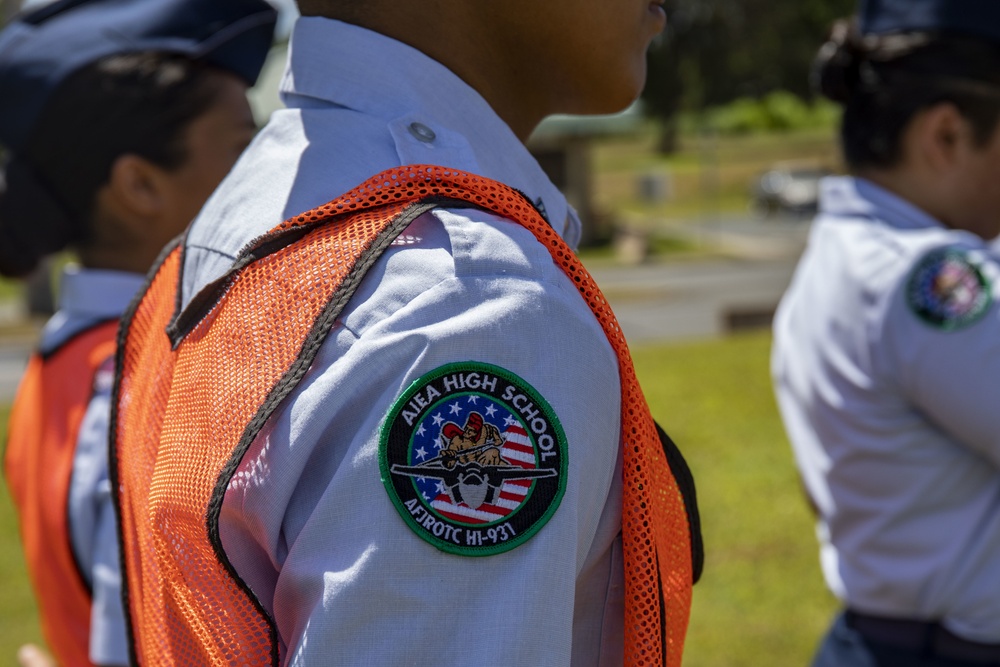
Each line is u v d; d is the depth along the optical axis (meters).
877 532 1.75
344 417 0.68
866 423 1.72
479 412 0.67
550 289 0.71
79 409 1.43
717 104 32.31
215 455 0.73
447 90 0.85
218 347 0.76
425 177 0.75
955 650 1.71
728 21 29.91
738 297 15.98
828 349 1.79
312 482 0.69
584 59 0.89
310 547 0.67
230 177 0.90
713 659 3.95
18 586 4.82
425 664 0.64
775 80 30.81
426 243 0.72
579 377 0.70
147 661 0.84
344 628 0.64
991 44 1.71
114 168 1.55
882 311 1.67
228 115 1.62
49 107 1.52
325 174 0.80
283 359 0.71
